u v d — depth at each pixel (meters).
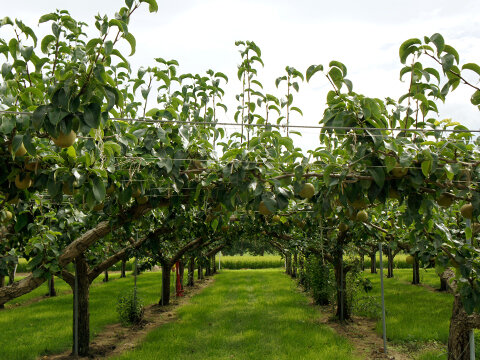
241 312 9.73
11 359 6.23
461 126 3.07
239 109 3.77
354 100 2.60
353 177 2.78
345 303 9.12
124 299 9.19
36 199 4.14
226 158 3.04
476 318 4.40
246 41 3.54
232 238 9.92
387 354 6.48
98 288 15.22
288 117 3.50
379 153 2.68
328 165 2.74
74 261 6.63
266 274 22.42
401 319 8.62
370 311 9.65
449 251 3.92
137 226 6.50
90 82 1.83
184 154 3.11
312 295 11.31
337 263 9.12
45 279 3.83
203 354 6.24
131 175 2.92
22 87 2.44
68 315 9.53
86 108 1.86
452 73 2.65
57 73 2.45
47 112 1.80
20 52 2.35
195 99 3.92
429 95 3.00
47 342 7.11
